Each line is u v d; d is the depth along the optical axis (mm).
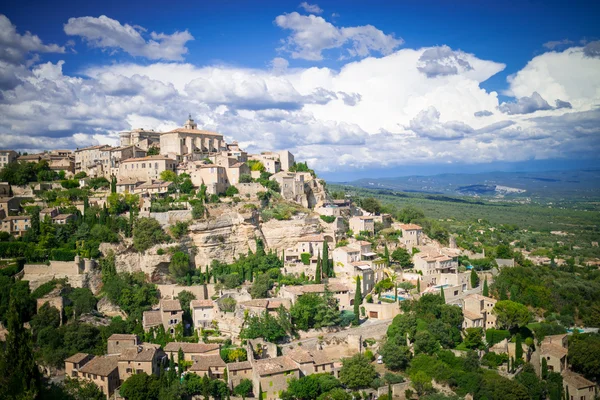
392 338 170375
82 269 193250
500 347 174375
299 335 175375
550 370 166250
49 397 139500
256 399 146000
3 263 191625
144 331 174875
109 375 148250
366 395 148750
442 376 154375
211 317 178625
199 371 151625
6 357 135125
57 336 165625
